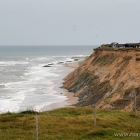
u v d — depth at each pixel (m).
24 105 74.38
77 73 112.00
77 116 46.12
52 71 161.38
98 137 33.88
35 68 181.88
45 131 36.62
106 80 84.06
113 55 98.50
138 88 65.88
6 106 73.19
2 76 139.25
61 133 36.06
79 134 36.16
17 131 36.66
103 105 66.12
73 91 94.25
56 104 75.44
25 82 117.38
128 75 75.06
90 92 83.06
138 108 59.12
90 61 114.00
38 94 90.00
